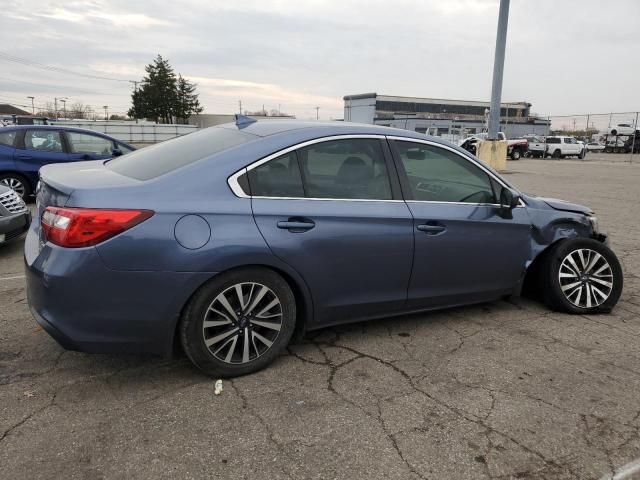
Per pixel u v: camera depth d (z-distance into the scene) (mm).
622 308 4562
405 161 3619
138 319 2791
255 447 2498
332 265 3254
